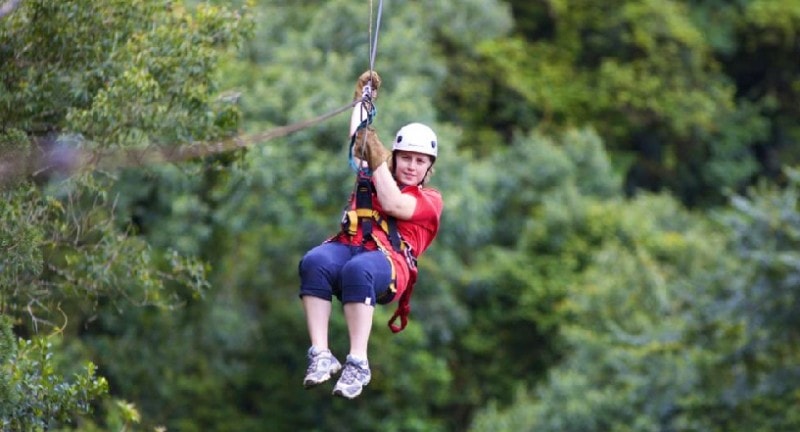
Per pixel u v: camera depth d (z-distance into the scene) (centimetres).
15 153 1823
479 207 5044
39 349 2205
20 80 2077
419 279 5156
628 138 7025
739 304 4053
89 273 2258
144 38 2178
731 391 4088
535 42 7006
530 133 6394
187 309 5041
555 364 5572
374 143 1694
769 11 7212
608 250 5238
